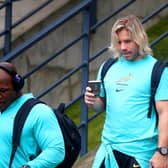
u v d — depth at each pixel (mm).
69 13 14250
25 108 8945
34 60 17891
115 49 9945
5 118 8961
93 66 18359
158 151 9453
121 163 9820
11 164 8930
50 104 18297
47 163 8852
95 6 18016
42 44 17906
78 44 18281
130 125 9695
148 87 9625
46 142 8891
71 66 18281
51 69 18141
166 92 9586
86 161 13805
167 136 9453
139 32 9680
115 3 18578
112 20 18531
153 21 19297
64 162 9141
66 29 18125
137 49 9734
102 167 10062
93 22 18031
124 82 9773
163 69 9633
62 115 9195
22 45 14031
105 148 10031
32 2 18234
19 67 17781
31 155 8969
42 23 18094
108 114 10000
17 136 8867
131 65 9828
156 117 9688
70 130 9141
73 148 9156
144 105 9664
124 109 9719
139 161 9695
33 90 18000
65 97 18234
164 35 14547
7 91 8922
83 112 14352
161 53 17594
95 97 10195
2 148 8938
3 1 18250
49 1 16328
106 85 10000
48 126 8922
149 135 9656
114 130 9867
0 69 8930
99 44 18359
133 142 9727
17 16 18250
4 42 16875
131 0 14930
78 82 18188
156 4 19219
